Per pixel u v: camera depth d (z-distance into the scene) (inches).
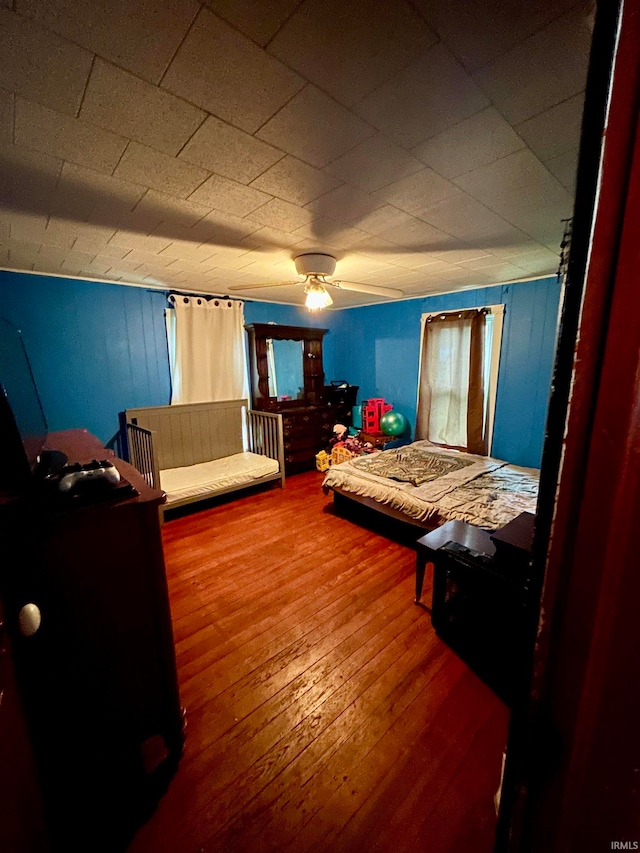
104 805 44.4
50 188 61.0
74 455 65.5
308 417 183.5
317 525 124.0
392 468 128.6
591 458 15.1
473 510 93.7
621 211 13.2
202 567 98.4
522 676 20.2
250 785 47.3
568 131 47.4
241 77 37.7
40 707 37.6
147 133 46.8
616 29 13.0
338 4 29.9
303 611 80.4
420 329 174.9
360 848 41.1
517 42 33.9
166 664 47.8
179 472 143.8
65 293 125.3
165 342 150.2
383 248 96.3
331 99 41.3
